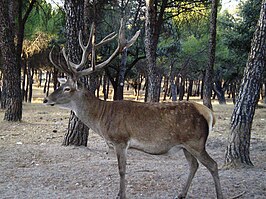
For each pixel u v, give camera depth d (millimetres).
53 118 14445
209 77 14500
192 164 5137
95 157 7484
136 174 6172
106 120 4965
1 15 12102
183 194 5066
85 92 5164
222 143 9609
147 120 4820
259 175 6105
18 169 6539
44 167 6672
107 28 17906
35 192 5320
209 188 5492
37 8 16641
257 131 11930
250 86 6520
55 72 25344
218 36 23062
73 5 8133
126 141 4891
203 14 18531
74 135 8477
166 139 4793
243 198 5094
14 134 10195
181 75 30000
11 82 12469
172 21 19250
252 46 6492
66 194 5242
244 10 16516
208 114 4824
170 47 21078
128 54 20312
